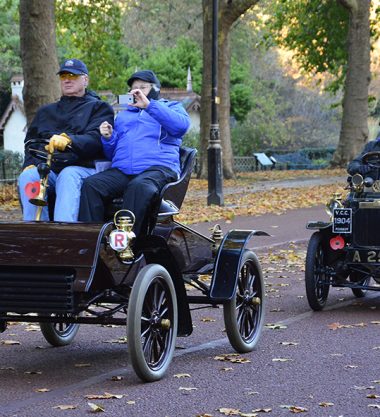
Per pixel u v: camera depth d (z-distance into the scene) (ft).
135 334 20.44
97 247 19.80
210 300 23.54
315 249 31.45
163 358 21.85
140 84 23.57
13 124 178.70
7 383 21.26
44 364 23.50
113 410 18.79
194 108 174.60
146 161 22.71
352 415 18.54
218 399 19.74
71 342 26.55
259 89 207.21
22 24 72.95
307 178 113.19
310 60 147.84
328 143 226.99
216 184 70.54
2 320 21.59
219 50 108.47
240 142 184.96
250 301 25.12
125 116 23.34
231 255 24.08
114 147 23.29
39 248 19.95
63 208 21.83
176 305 22.18
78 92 24.04
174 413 18.60
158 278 21.34
